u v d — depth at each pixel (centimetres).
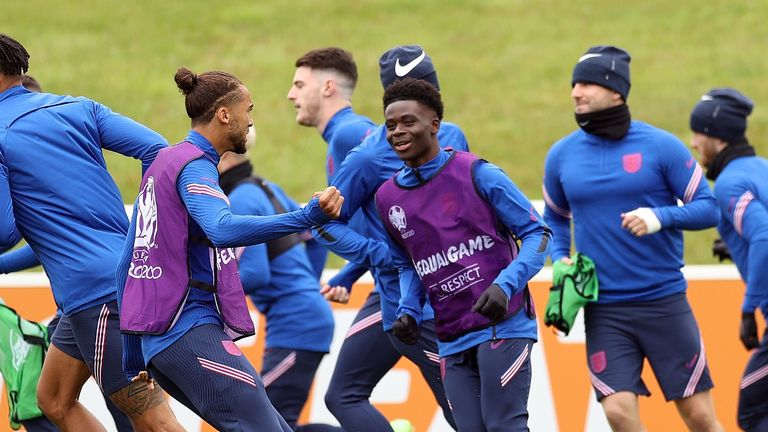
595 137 2411
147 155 2030
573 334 2808
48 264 1956
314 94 2406
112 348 1945
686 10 6806
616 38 6481
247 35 6750
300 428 2594
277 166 5094
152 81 6125
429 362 2206
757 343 2509
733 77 5850
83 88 6019
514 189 1930
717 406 2797
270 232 1686
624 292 2369
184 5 7256
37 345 2266
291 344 2595
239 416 1762
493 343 1964
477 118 5578
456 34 6662
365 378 2320
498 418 1961
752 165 2573
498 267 1953
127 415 2000
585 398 2770
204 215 1717
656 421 2788
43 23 6969
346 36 6681
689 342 2370
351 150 2212
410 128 1922
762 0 6825
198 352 1759
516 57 6297
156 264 1766
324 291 2395
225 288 1803
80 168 1969
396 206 1978
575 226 2427
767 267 2483
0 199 1889
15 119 1948
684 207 2328
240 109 1806
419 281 2023
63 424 2077
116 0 7356
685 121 5400
